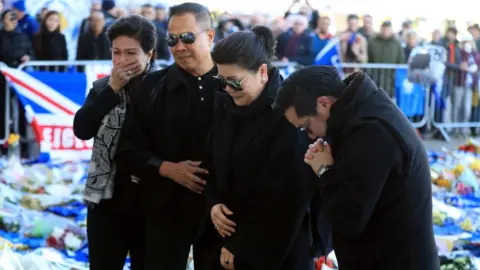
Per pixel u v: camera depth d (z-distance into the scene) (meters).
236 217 3.49
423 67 11.95
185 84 3.71
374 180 2.68
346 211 2.72
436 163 8.89
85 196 3.81
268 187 3.36
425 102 12.48
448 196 7.48
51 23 9.80
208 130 3.67
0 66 9.52
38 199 6.74
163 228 3.77
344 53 11.82
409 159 2.72
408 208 2.76
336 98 2.82
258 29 3.41
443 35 12.75
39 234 5.73
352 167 2.70
